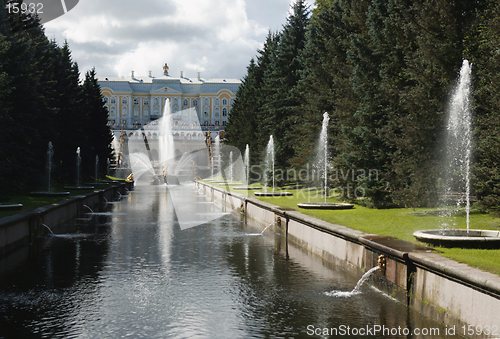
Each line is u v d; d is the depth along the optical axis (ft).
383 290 36.60
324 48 102.37
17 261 50.24
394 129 68.90
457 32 59.47
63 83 145.18
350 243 43.52
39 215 63.57
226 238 66.80
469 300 26.20
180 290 38.78
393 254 34.32
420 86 62.90
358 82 78.33
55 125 132.26
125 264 48.78
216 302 35.47
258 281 41.55
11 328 30.22
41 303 35.37
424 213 61.72
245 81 198.49
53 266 47.75
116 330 29.81
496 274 25.98
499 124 48.65
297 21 138.51
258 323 30.89
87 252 55.31
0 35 85.20
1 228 49.78
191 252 55.57
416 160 62.64
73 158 148.87
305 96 109.40
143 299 36.32
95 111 183.32
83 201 95.96
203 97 451.12
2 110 85.35
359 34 82.84
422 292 31.32
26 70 100.48
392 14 71.15
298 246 59.62
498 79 48.49
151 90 449.89
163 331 29.60
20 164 99.19
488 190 52.49
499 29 49.44
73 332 29.53
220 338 28.48
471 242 34.88
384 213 63.00
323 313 32.71
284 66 137.39
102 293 38.04
